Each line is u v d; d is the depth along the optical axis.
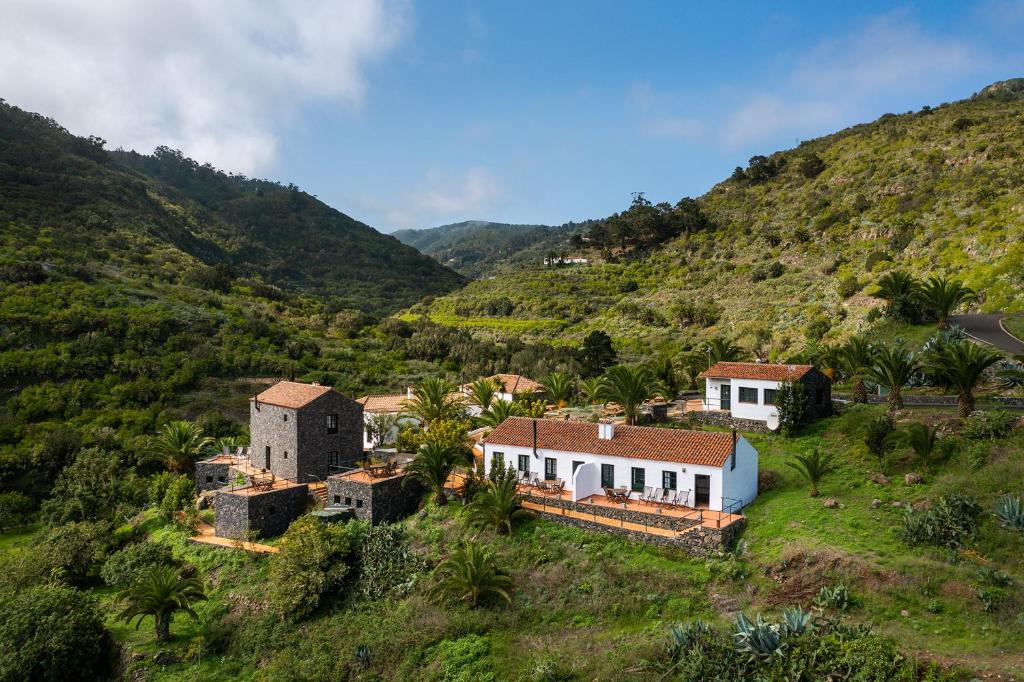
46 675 29.34
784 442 39.97
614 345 104.50
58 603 31.41
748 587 26.03
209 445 56.78
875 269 93.06
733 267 129.12
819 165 158.00
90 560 39.06
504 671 24.77
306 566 32.47
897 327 57.12
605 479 36.59
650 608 26.19
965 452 31.22
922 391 43.69
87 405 62.94
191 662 30.44
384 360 94.50
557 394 62.28
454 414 52.53
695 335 102.75
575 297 141.88
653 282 142.00
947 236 90.94
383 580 32.28
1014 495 26.42
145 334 77.19
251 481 40.72
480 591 29.00
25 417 58.81
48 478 51.97
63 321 73.19
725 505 32.19
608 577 28.58
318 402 44.66
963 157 119.94
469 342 106.50
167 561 37.16
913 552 25.73
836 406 43.16
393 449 50.59
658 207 197.12
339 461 46.09
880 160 140.75
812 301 96.81
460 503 37.50
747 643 21.41
